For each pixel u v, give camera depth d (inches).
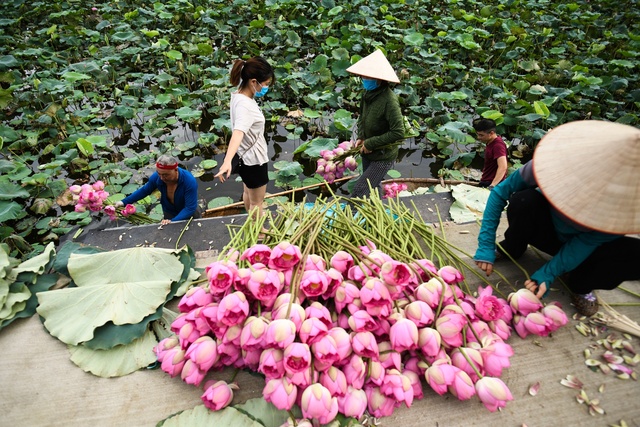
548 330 58.4
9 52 276.8
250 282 51.4
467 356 51.1
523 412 54.0
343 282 55.0
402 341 48.7
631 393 56.4
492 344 52.9
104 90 253.0
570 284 67.4
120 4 369.4
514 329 64.1
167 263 70.4
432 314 51.9
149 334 61.5
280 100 253.3
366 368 50.3
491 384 48.6
